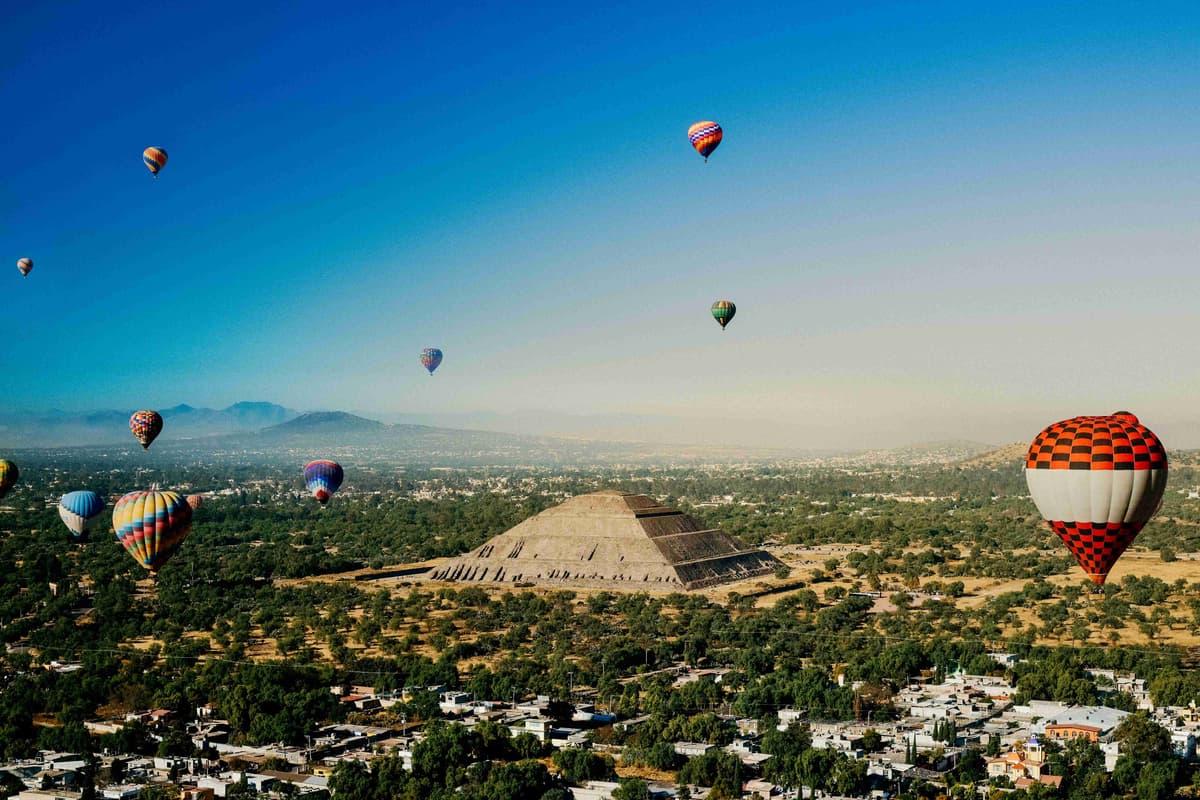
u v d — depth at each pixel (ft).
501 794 612.70
